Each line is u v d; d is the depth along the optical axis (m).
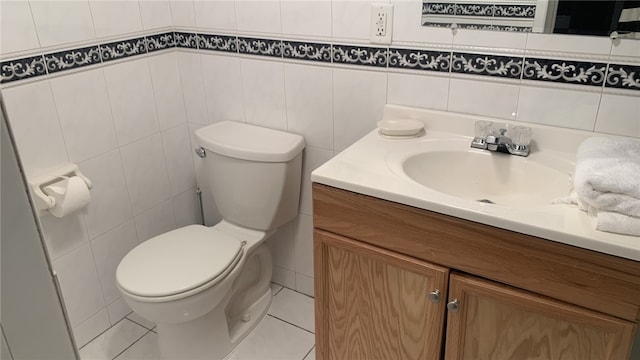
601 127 1.33
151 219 2.09
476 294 1.17
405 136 1.50
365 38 1.58
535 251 1.05
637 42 1.22
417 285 1.25
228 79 1.95
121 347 1.89
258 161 1.73
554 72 1.34
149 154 2.01
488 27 1.38
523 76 1.38
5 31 1.46
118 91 1.83
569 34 1.29
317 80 1.73
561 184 1.25
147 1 1.86
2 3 1.44
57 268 1.74
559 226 1.02
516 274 1.10
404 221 1.20
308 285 2.12
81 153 1.75
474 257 1.14
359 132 1.72
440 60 1.48
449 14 1.42
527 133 1.36
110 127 1.83
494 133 1.42
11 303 0.51
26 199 0.49
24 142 1.57
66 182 1.62
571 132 1.35
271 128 1.92
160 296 1.50
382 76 1.60
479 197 1.42
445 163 1.43
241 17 1.80
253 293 2.02
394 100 1.61
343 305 1.42
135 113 1.92
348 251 1.33
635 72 1.24
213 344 1.78
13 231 0.49
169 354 1.73
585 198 1.00
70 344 0.57
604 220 0.98
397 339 1.36
